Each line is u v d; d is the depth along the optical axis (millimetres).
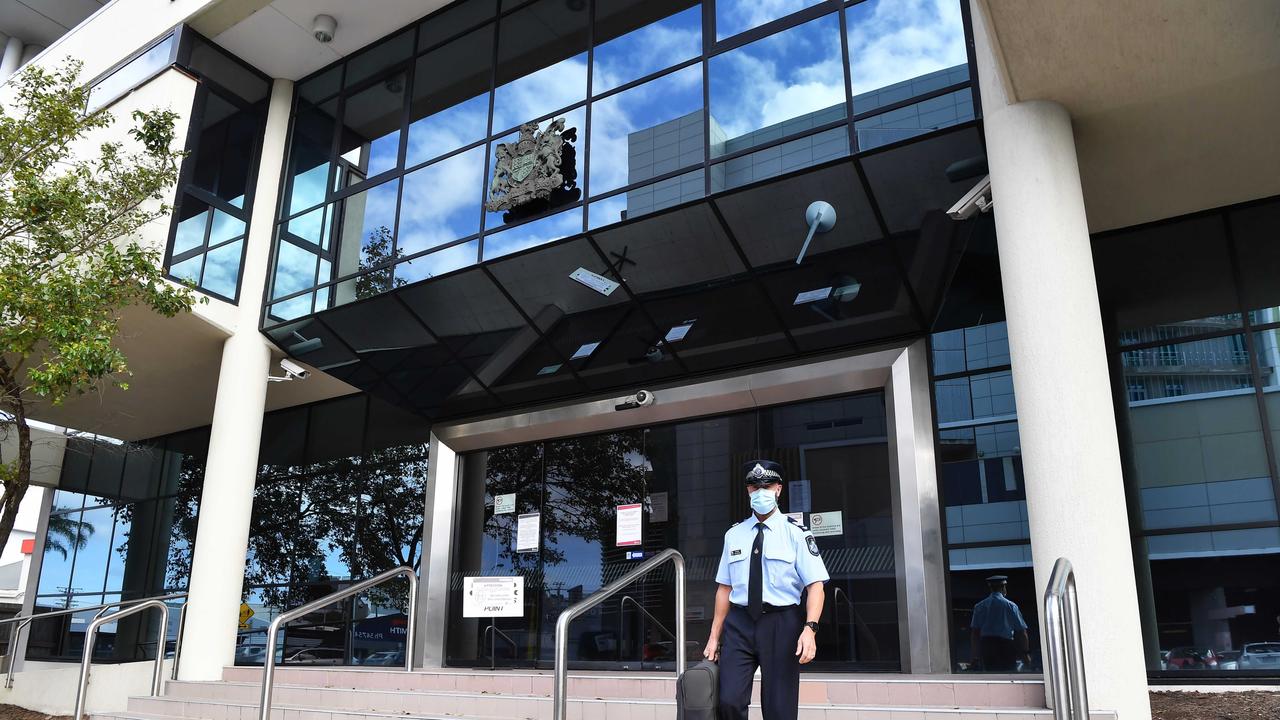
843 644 9469
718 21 10297
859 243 9445
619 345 11273
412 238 11883
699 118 10062
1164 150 7840
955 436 9312
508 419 12414
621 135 10562
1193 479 8414
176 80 12594
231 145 13180
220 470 12195
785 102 9578
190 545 16250
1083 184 8398
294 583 14211
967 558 8938
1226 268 8758
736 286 10203
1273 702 6730
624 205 10227
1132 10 6141
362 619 13219
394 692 8453
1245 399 8375
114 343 13055
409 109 12570
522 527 12133
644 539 11086
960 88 8562
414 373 12750
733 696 4703
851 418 10195
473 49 12258
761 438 10672
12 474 10703
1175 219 9086
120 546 17453
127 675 10977
